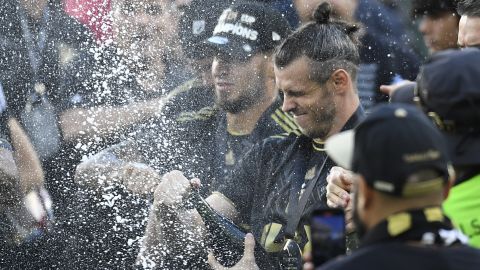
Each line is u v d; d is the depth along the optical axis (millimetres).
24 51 12195
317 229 6129
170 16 11852
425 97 6602
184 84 11312
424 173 5500
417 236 5500
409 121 5555
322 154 9555
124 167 10992
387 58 12570
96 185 11078
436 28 11930
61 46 12250
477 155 6559
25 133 11703
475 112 6480
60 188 11406
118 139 11422
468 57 6551
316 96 9453
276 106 10664
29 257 11344
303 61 9430
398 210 5547
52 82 12023
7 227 11445
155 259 10273
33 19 12367
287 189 9734
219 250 10078
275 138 10094
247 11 11180
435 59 6668
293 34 9586
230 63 10906
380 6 12695
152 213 10328
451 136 6617
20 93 11984
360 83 12500
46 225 11336
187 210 10195
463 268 5445
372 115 5633
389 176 5496
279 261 9672
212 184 10664
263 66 10805
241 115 10672
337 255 6098
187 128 11008
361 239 5676
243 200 10086
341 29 9570
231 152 10695
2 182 11469
